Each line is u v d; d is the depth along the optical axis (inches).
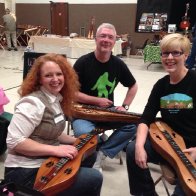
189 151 62.6
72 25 484.7
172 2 397.7
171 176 62.6
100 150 92.9
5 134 95.8
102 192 84.5
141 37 433.4
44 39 364.5
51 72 61.1
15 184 50.6
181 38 66.2
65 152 60.9
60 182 53.5
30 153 57.7
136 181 72.4
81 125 87.2
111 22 453.4
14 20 446.0
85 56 97.3
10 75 247.6
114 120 90.5
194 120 69.5
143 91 208.2
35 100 58.4
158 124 74.3
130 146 72.1
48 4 495.2
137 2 425.7
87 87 98.3
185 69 70.1
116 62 99.8
